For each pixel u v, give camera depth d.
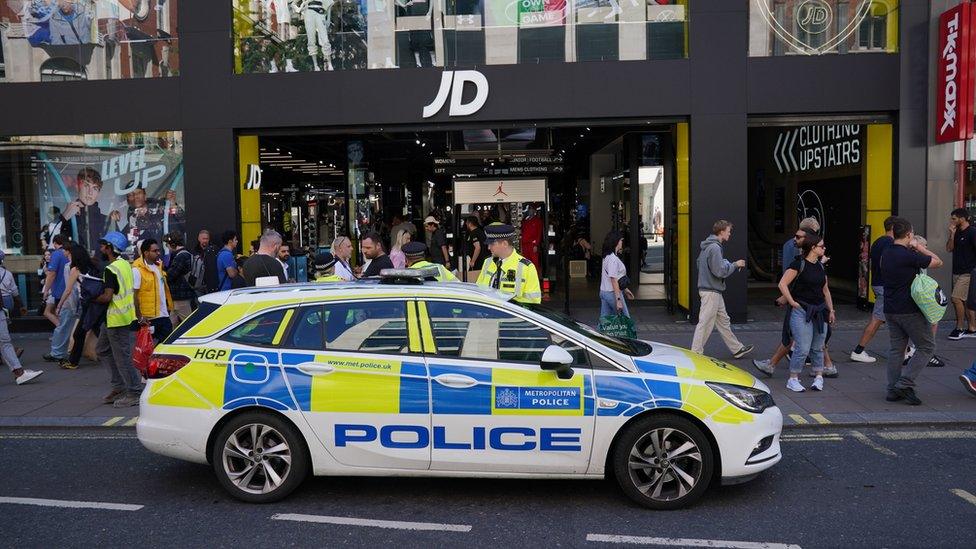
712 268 9.85
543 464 5.36
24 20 13.50
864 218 14.34
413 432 5.40
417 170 23.75
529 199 15.43
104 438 7.54
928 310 7.68
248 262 8.23
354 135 15.71
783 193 19.94
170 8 13.31
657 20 13.02
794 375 8.70
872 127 13.90
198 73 13.19
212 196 13.26
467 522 5.26
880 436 7.21
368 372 5.45
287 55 13.24
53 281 11.20
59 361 11.02
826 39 12.92
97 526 5.25
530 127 13.43
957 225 11.27
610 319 8.69
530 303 6.18
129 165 13.68
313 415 5.45
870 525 5.12
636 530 5.09
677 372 5.50
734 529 5.09
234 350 5.59
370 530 5.13
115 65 13.46
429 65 13.17
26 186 13.91
